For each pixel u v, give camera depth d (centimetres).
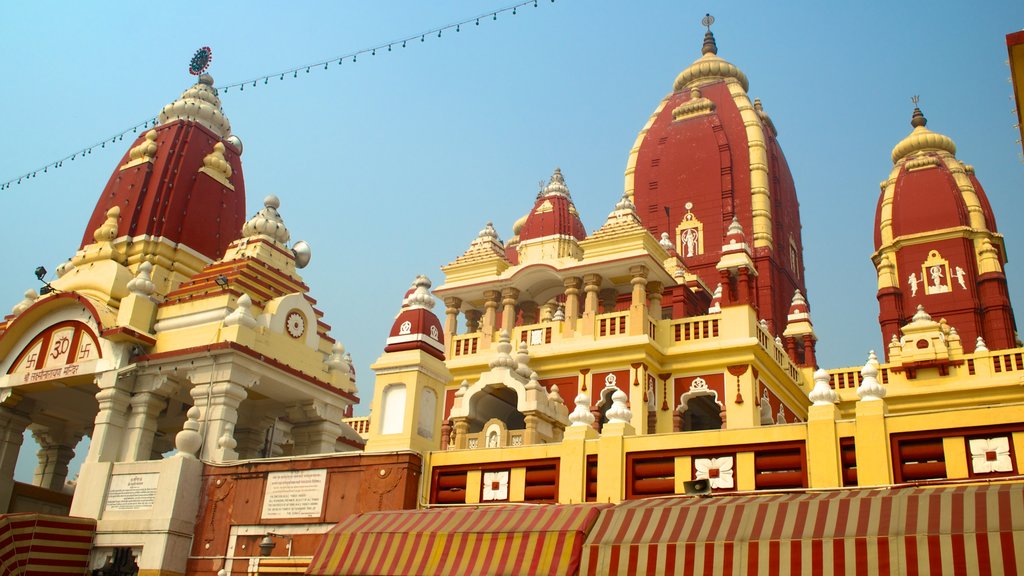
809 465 1238
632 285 2906
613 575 1154
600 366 2669
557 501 1398
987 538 973
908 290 4259
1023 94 1256
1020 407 1131
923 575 986
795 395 2978
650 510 1197
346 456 1612
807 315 3547
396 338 1783
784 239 4791
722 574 1090
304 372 2172
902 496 1066
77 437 2722
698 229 4647
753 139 4800
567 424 2350
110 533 1806
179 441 1841
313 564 1370
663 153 4978
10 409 2305
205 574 1703
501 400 2402
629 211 3028
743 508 1143
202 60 3039
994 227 4369
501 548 1240
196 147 2773
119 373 2066
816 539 1062
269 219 2444
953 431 1163
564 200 3225
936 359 2941
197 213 2672
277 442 2592
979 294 4147
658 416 2614
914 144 4688
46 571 1741
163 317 2188
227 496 1753
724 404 2544
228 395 1959
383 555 1323
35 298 2430
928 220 4331
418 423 1692
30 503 2333
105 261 2425
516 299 3070
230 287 2145
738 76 5384
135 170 2691
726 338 2612
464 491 1497
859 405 1238
